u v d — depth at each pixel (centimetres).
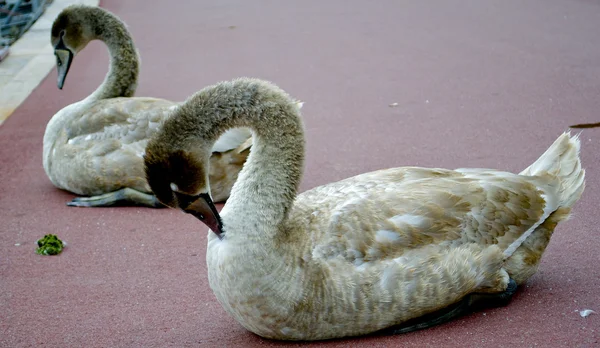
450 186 248
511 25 596
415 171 256
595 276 267
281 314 234
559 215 256
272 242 233
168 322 259
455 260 240
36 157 379
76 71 534
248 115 238
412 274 237
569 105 408
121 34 356
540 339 243
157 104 330
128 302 270
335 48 564
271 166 236
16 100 466
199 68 529
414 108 420
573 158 262
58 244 299
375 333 246
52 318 263
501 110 407
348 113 418
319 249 235
